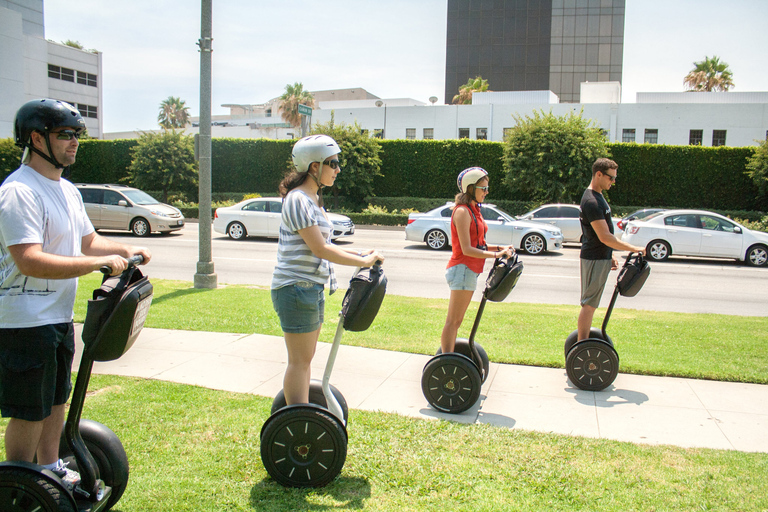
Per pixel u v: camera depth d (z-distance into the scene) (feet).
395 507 8.98
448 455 10.95
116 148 111.24
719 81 172.14
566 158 84.64
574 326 22.65
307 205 9.21
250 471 10.16
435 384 13.42
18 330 7.16
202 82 29.68
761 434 12.35
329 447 9.53
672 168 92.79
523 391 15.14
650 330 21.99
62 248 7.66
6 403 7.29
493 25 207.72
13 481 7.13
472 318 24.08
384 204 100.07
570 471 10.27
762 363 17.47
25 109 7.40
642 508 9.03
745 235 49.03
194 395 14.10
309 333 9.75
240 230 59.67
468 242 13.25
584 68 204.13
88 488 8.01
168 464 10.38
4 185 7.06
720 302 31.91
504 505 9.07
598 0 201.77
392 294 31.78
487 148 98.12
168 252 48.42
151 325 21.77
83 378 7.64
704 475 10.18
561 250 56.18
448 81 211.82
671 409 13.84
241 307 25.03
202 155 29.99
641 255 15.24
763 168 85.61
